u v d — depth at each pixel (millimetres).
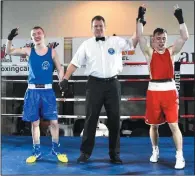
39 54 2611
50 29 5738
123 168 2465
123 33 5699
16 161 2701
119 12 5719
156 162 2662
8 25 5684
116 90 2529
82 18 5754
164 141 3588
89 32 5723
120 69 2570
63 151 3113
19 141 3627
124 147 3318
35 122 2705
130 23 5699
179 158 2453
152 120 2521
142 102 5422
